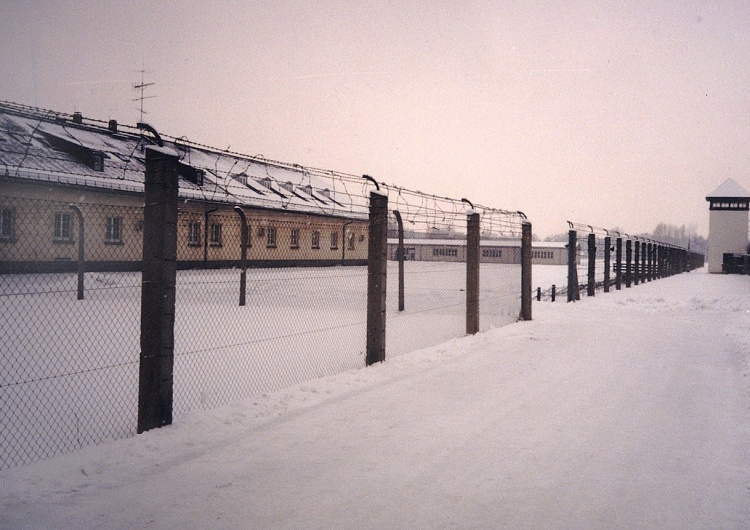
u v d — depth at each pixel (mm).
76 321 13992
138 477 4637
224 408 6559
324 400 7199
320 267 42062
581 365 9922
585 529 3961
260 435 5793
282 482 4641
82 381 8000
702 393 8047
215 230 33156
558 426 6391
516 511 4219
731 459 5430
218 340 11930
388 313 18172
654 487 4730
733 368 9820
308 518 4012
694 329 14898
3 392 7293
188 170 28312
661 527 4016
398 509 4199
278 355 10422
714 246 60719
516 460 5297
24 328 12789
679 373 9383
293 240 39875
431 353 10453
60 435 5688
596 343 12375
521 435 6035
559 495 4531
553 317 17297
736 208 60062
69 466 4688
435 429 6152
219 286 24625
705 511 4289
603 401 7539
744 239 59812
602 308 20203
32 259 24938
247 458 5148
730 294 26109
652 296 24266
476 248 12984
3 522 3783
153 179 5770
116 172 28859
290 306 18656
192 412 6340
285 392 7355
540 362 10109
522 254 16453
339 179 9258
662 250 46750
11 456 5051
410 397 7473
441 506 4270
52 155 27391
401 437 5859
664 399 7695
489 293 26594
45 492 4262
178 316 15664
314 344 11703
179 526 3844
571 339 12891
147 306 5773
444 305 20719
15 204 24156
